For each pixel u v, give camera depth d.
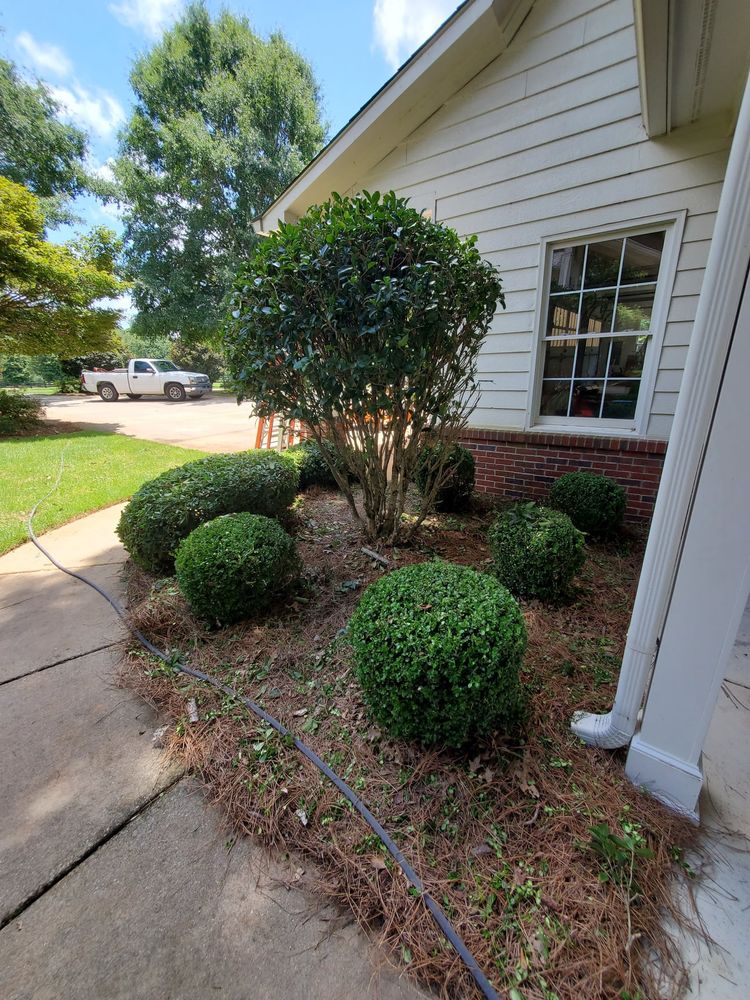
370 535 3.39
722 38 2.40
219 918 1.23
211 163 15.03
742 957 1.11
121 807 1.54
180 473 3.46
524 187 4.01
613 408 4.09
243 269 2.66
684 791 1.42
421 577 1.86
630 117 3.47
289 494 3.84
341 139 4.50
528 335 4.24
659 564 1.34
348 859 1.33
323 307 2.43
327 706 1.91
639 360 3.88
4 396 9.46
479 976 1.07
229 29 16.09
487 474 4.70
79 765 1.70
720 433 1.15
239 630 2.45
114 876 1.33
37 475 5.77
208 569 2.32
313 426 2.94
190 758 1.70
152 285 16.08
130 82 16.38
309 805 1.49
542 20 3.64
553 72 3.69
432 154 4.39
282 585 2.70
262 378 2.74
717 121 3.21
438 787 1.52
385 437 3.08
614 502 3.40
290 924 1.21
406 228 2.39
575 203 3.81
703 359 1.14
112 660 2.31
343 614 2.55
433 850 1.34
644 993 1.04
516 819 1.41
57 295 8.23
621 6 3.34
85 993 1.08
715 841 1.38
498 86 3.94
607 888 1.22
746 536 1.17
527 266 4.13
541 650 2.18
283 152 16.31
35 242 7.69
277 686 2.04
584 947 1.11
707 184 3.32
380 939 1.17
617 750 1.63
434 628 1.55
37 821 1.49
